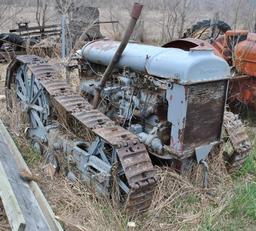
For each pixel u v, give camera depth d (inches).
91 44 184.9
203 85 141.5
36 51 324.2
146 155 129.0
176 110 139.5
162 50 150.1
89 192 139.6
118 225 125.0
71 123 165.3
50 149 161.5
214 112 149.3
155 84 147.7
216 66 142.6
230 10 449.7
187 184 148.7
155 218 133.3
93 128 135.9
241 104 240.7
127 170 123.0
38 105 180.4
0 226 124.3
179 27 422.3
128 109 158.1
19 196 130.1
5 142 171.2
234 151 163.3
